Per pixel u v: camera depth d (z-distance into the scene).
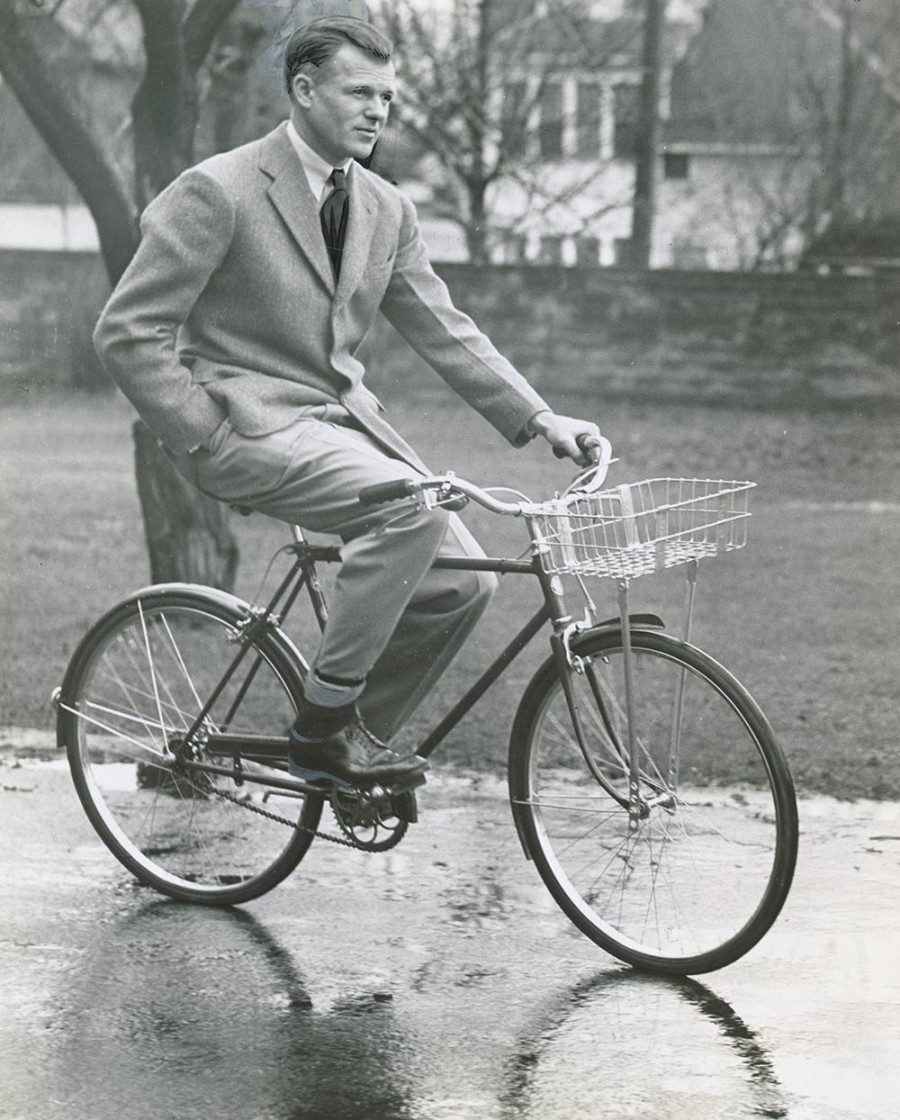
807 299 21.75
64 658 8.39
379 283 4.88
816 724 7.17
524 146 22.14
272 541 11.90
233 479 4.73
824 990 4.52
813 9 25.55
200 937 4.91
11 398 20.69
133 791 6.16
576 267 21.98
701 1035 4.24
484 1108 3.86
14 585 10.26
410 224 4.99
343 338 4.82
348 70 4.58
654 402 21.89
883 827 5.84
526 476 14.30
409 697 4.92
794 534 12.11
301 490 4.66
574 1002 4.45
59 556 11.23
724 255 24.61
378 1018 4.35
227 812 5.87
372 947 4.84
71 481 14.50
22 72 8.19
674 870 4.75
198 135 11.81
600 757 4.88
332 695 4.72
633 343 21.98
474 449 16.20
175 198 4.62
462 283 22.12
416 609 4.80
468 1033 4.26
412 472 4.60
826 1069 4.05
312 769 4.82
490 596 4.82
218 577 8.70
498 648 8.77
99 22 18.42
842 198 24.03
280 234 4.67
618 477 14.86
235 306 4.74
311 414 4.76
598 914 4.80
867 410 20.81
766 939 4.87
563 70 22.64
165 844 5.55
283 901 5.20
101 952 4.79
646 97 23.09
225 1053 4.14
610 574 4.35
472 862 5.56
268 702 7.27
